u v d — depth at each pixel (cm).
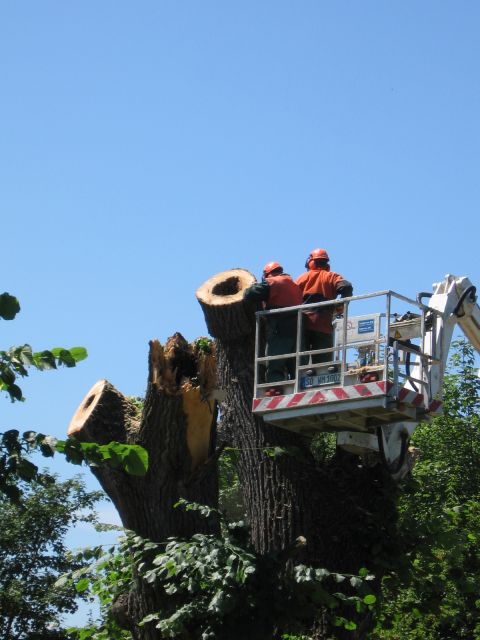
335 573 1314
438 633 2011
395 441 1555
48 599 2430
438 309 1560
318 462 1560
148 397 1261
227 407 1559
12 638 2406
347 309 1454
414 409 1448
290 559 1335
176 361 1270
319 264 1554
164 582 1266
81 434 1299
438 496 2314
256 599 1239
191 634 1249
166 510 1288
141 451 980
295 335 1507
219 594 1214
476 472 2536
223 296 1551
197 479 1295
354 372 1425
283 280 1531
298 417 1464
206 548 1233
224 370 1566
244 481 1544
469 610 1952
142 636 1291
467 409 2736
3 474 966
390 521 1502
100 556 1302
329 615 1429
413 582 1551
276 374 1501
